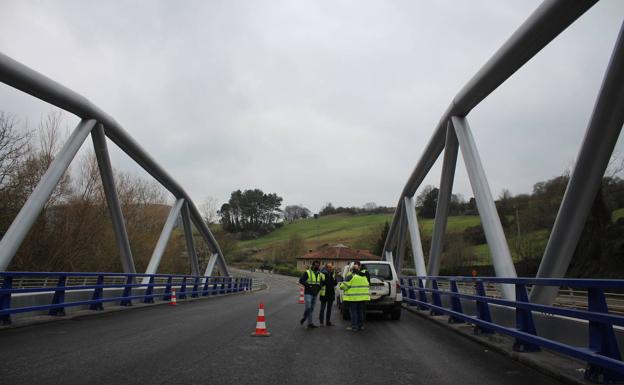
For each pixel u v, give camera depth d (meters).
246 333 10.34
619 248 32.06
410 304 19.95
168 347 8.18
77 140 16.52
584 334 6.68
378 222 143.50
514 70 12.21
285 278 87.88
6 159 29.53
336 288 19.41
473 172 13.95
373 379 6.02
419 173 23.03
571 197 8.73
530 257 45.56
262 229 153.75
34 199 14.62
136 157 22.23
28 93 14.94
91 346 8.16
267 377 6.01
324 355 7.79
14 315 11.42
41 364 6.55
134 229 49.91
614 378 5.44
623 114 7.71
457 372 6.50
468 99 14.16
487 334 9.95
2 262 13.45
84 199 36.53
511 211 65.69
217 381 5.73
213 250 39.03
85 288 13.73
